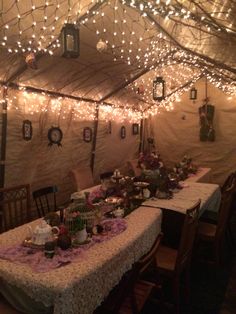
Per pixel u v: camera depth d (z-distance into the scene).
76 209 2.20
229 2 2.25
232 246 3.81
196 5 2.34
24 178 3.66
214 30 2.75
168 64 4.41
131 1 2.47
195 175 4.92
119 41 3.27
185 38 3.33
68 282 1.55
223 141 6.39
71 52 1.92
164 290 2.80
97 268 1.73
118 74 4.23
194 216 2.46
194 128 6.65
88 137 4.86
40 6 2.32
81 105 4.61
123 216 2.61
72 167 4.58
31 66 2.80
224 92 6.09
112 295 1.94
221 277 3.11
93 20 2.64
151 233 2.49
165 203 3.06
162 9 2.50
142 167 3.74
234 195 3.60
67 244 1.92
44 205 3.98
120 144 6.01
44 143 3.94
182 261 2.45
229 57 3.43
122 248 1.98
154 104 6.53
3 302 1.81
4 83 3.18
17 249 1.93
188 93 6.61
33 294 1.59
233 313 2.50
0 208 3.16
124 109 5.95
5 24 2.36
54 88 3.86
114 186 3.23
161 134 6.97
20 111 3.50
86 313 1.66
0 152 3.30
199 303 2.64
